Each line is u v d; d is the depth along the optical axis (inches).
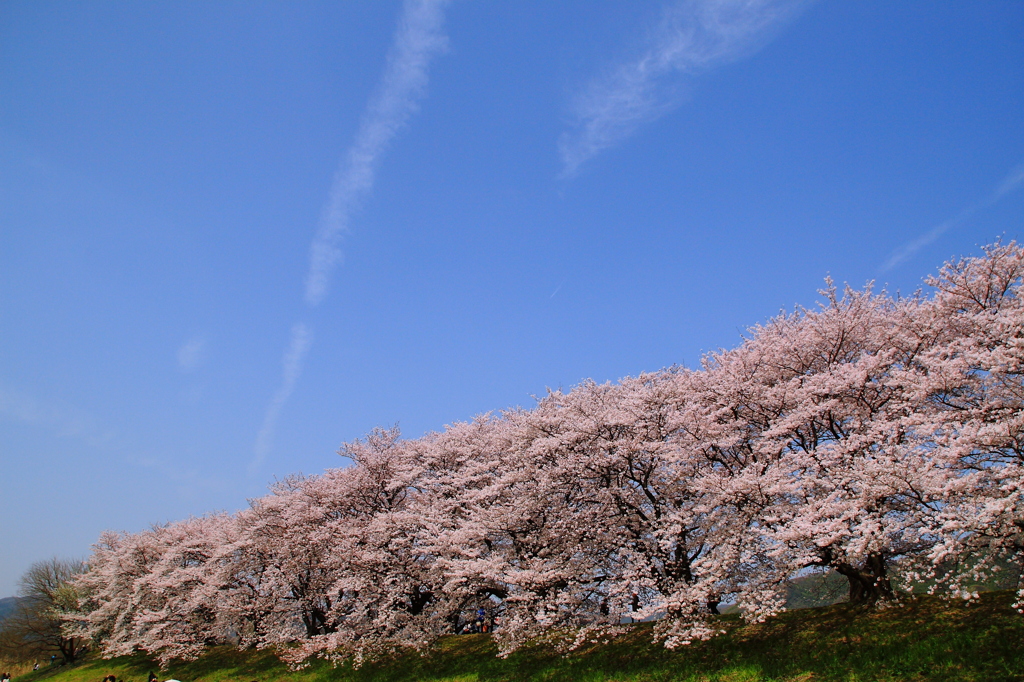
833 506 572.4
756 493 655.8
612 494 814.5
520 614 811.4
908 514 557.3
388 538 1041.5
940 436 541.3
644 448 810.8
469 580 890.1
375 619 977.5
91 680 1595.7
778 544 591.2
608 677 721.6
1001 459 523.8
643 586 732.7
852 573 660.1
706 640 710.5
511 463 969.5
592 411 907.4
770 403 742.5
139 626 1472.7
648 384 977.5
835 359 769.6
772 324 871.1
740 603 642.8
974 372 624.1
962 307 679.1
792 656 621.0
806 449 738.2
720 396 808.3
